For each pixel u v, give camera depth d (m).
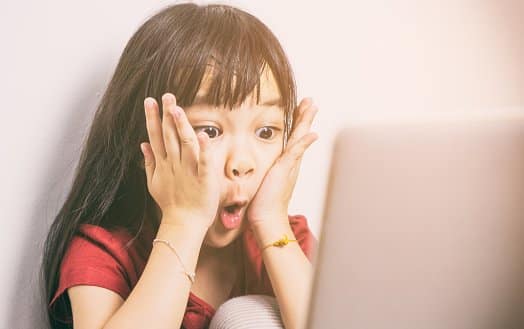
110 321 0.79
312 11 1.03
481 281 0.34
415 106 1.21
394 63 1.17
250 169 0.92
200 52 0.88
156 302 0.80
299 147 0.97
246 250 0.92
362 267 0.36
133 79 0.86
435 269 0.35
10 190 0.79
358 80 1.11
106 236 0.83
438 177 0.34
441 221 0.34
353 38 1.10
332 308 0.37
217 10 0.92
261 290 0.92
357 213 0.36
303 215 1.00
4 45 0.78
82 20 0.84
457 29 1.27
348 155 0.36
